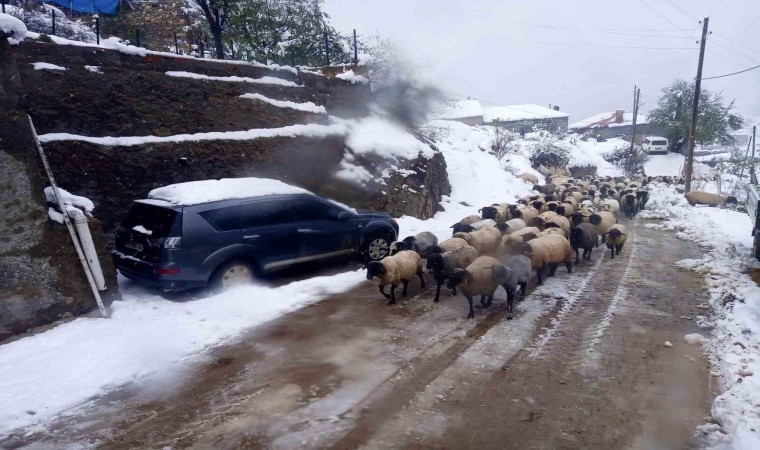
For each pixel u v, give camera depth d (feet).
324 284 26.43
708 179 104.53
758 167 104.27
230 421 13.58
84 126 28.89
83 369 16.53
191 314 21.58
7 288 18.71
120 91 30.40
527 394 14.87
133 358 17.37
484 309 22.90
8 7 44.42
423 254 30.32
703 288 26.17
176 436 12.94
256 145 35.83
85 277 20.77
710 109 170.81
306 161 39.29
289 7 56.75
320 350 18.21
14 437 12.98
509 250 29.32
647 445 12.30
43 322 19.57
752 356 16.83
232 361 17.34
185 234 22.82
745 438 12.20
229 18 50.42
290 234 26.99
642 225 52.90
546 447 12.28
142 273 23.24
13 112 19.26
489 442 12.51
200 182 26.20
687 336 19.08
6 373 16.14
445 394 14.90
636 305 23.34
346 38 63.46
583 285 27.07
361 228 30.89
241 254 24.85
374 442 12.54
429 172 51.83
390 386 15.44
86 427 13.42
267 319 21.45
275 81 40.70
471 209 57.36
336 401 14.57
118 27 52.95
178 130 33.01
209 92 34.96
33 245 19.43
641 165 152.25
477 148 87.51
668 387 15.20
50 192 20.92
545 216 38.68
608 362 16.99
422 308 23.02
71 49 28.73
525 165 105.60
